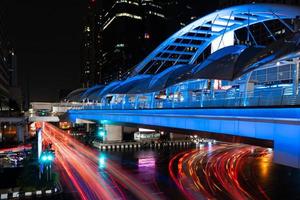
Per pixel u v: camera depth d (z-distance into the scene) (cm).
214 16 4300
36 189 3197
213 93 3325
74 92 12231
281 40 2438
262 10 3516
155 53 6291
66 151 6731
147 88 4900
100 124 8875
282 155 2047
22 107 18625
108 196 3372
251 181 4081
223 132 2700
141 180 4156
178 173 4600
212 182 4050
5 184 3341
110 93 6800
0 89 10369
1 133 8906
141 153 6594
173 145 7744
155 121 4038
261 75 3481
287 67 3173
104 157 6034
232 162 5475
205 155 6316
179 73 4128
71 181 4019
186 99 4191
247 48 2920
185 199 3297
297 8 3300
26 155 4762
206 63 3394
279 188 3731
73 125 15400
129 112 4884
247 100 2395
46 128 14700
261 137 2253
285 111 1973
